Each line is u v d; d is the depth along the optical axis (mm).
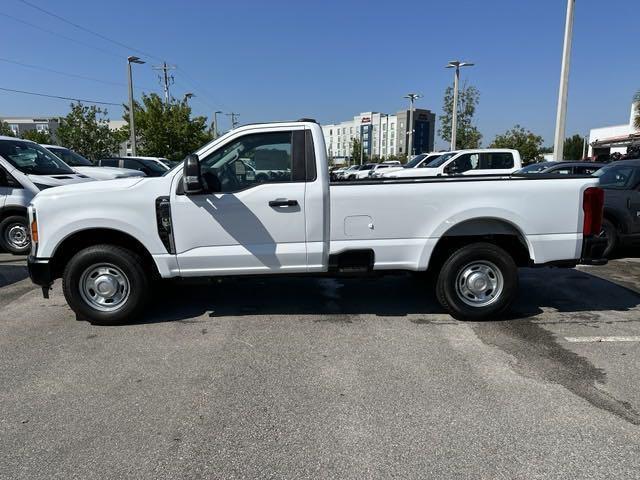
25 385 3748
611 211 7918
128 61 29188
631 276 7098
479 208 4902
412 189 4871
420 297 6035
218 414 3305
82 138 32625
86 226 4781
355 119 123500
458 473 2678
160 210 4773
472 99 36031
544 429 3096
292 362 4133
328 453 2865
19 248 8703
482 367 4012
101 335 4793
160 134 34781
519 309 5543
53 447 2943
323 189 4801
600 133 48938
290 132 4816
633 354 4266
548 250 5031
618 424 3148
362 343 4543
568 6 17500
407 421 3199
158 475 2680
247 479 2645
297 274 4965
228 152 4801
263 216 4801
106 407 3408
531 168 13320
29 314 5461
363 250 4922
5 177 8484
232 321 5180
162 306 5711
